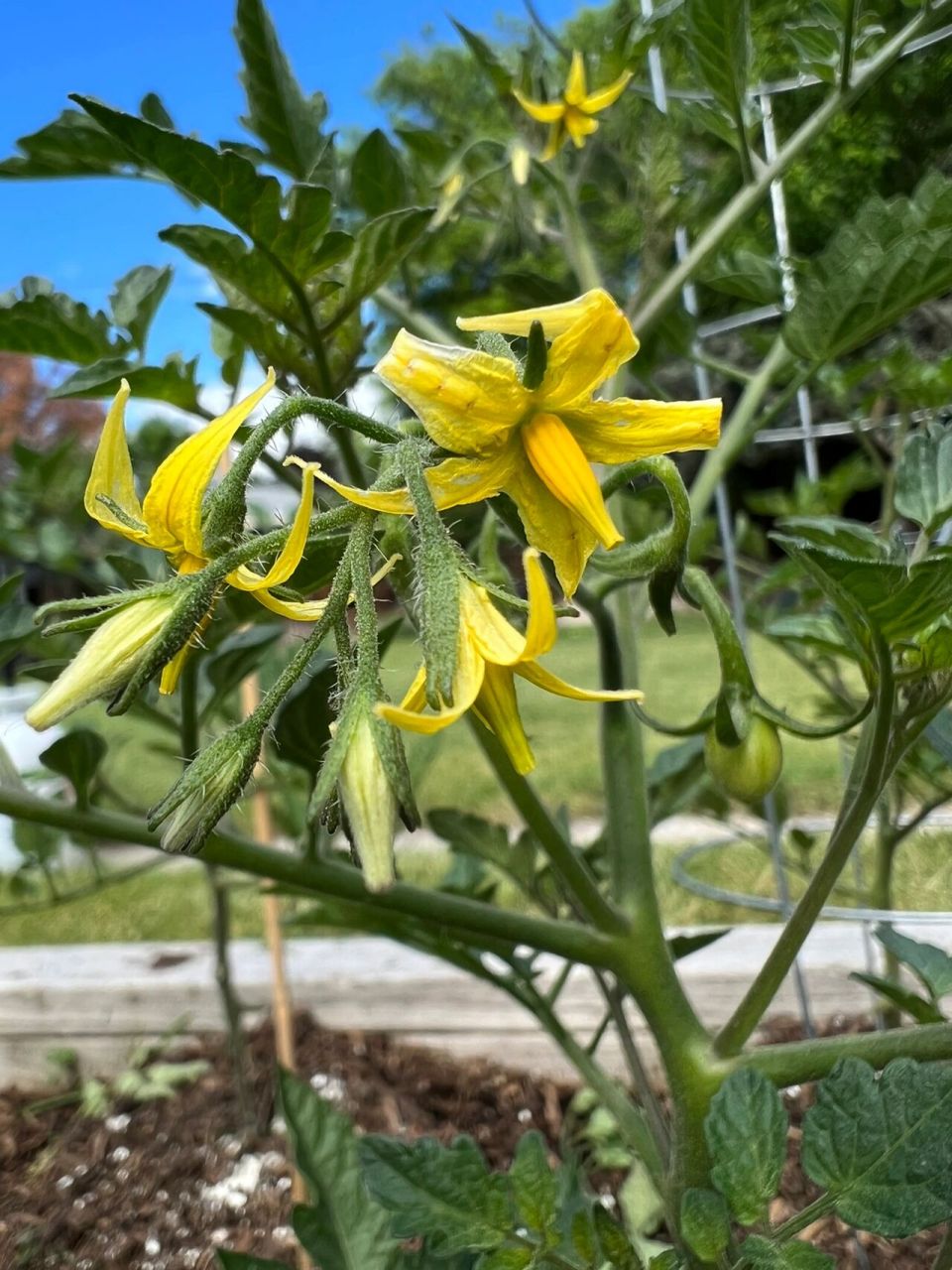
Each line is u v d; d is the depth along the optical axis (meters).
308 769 0.13
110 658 0.08
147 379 0.12
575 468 0.07
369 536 0.08
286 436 0.12
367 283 0.11
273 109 0.12
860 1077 0.09
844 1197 0.08
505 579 0.11
